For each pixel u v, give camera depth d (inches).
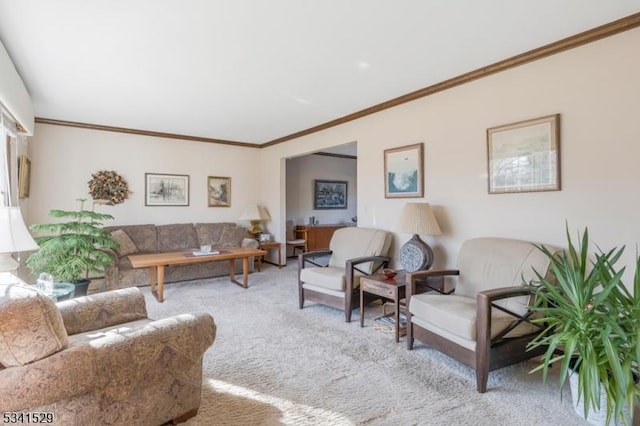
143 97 151.6
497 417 73.7
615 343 66.1
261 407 76.7
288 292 177.9
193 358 68.4
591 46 97.1
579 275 72.7
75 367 52.2
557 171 104.0
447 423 71.6
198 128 211.8
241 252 187.3
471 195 127.3
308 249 288.8
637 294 67.1
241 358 101.0
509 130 115.4
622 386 61.8
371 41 100.7
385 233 150.3
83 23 89.9
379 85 137.6
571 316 71.4
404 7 83.2
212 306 152.7
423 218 126.1
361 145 175.5
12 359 49.4
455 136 132.3
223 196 250.7
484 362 82.9
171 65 117.3
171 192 228.8
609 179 94.3
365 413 75.0
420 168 144.9
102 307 81.8
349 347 109.4
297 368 95.3
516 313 92.8
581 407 73.2
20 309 49.9
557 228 104.7
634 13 86.6
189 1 80.4
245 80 131.8
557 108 104.3
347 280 132.6
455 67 120.2
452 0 80.4
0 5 81.1
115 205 209.3
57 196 191.6
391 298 115.2
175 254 181.9
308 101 157.8
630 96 90.5
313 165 311.0
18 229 83.8
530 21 90.3
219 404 77.5
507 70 116.0
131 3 81.0
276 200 252.4
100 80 131.0
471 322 85.8
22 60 112.6
